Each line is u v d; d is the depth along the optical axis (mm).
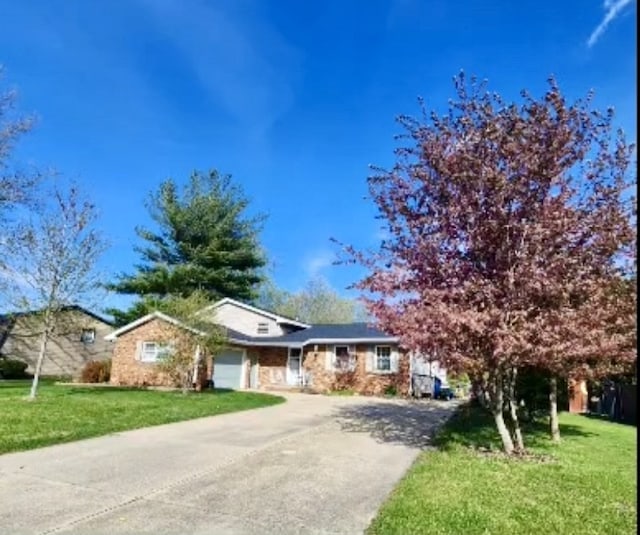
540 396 13477
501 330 7516
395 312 8461
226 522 4719
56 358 29938
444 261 8531
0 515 4648
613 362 10227
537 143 8094
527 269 7582
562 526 4797
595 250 8094
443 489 5949
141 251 32156
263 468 6871
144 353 22938
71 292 14852
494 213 8203
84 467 6508
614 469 7742
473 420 13398
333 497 5605
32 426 8930
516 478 6672
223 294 32812
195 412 12305
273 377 25688
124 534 4340
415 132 8828
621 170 8148
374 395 22625
